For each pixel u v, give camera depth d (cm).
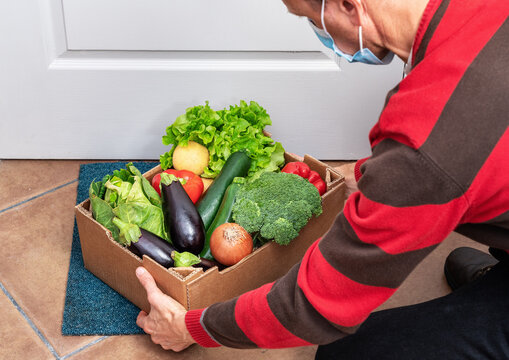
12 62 171
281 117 187
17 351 138
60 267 159
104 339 142
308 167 160
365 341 116
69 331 142
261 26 171
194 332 116
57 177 186
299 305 96
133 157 193
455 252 154
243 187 149
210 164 161
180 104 183
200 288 130
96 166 190
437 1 82
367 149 194
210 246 140
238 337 108
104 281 154
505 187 81
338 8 89
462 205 81
